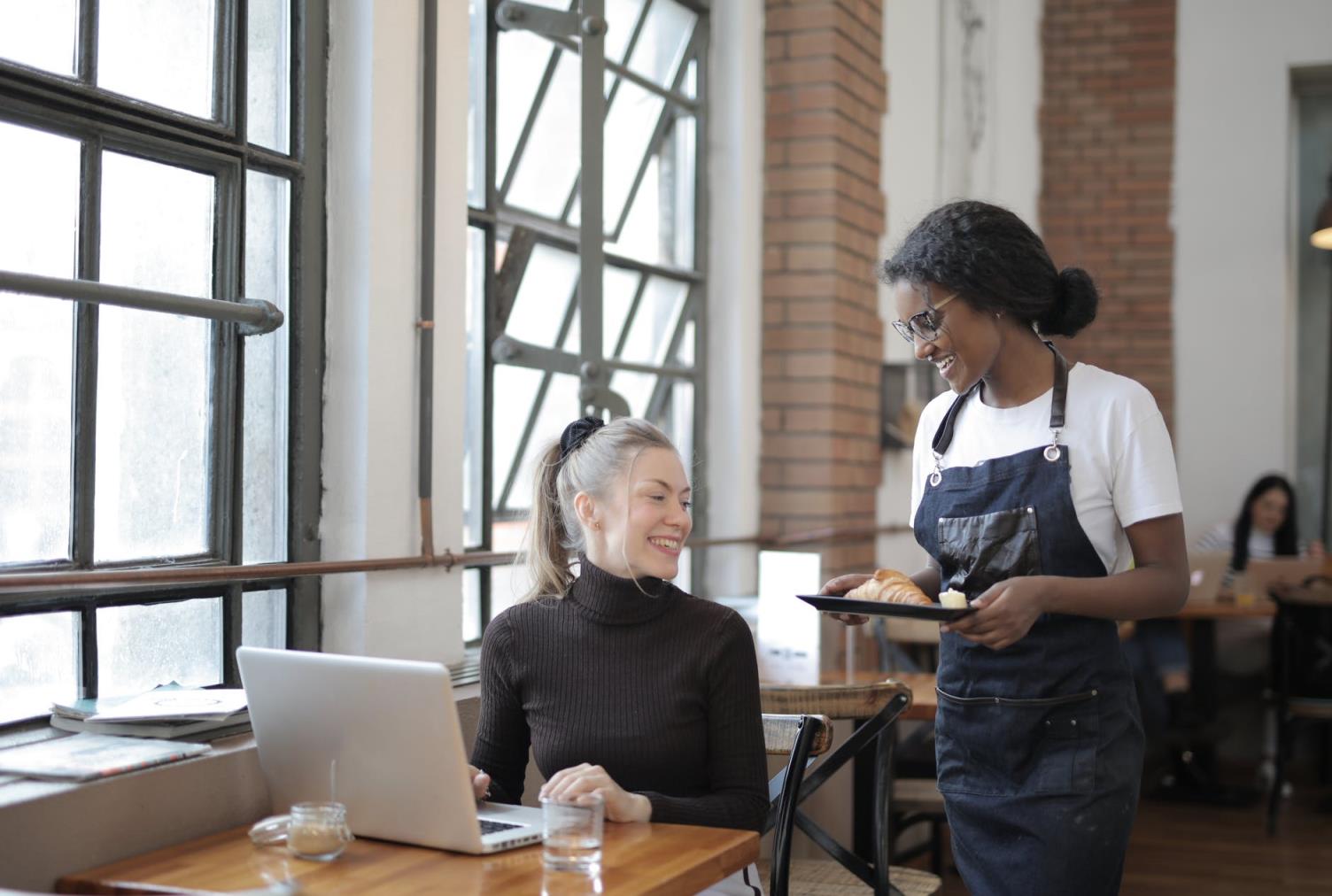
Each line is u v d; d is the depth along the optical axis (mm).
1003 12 6801
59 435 2213
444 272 2945
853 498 4938
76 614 2260
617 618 2268
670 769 2205
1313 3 6984
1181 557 2152
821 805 3996
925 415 2475
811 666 3535
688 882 1764
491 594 3426
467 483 3346
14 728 2141
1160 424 2184
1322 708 5387
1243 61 7074
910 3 5762
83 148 2246
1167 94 7141
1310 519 7117
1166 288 7137
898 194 5617
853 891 2879
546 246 3697
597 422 2416
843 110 4785
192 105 2463
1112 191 7195
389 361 2799
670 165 4480
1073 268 2242
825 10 4699
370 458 2746
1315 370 7137
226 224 2520
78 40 2234
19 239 2145
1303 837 5344
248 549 2639
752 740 2229
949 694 2311
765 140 4785
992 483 2250
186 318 2443
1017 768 2215
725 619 2271
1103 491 2184
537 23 3416
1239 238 7074
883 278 2283
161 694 2293
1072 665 2176
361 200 2744
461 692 2717
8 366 2121
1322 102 7207
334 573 2592
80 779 1861
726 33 4637
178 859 1844
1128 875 4785
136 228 2348
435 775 1832
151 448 2379
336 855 1822
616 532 2266
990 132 6664
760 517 4801
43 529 2189
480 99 3367
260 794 2160
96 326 2256
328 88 2768
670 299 4441
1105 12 7203
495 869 1768
